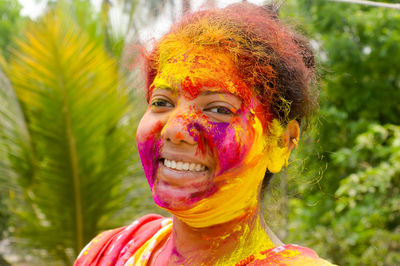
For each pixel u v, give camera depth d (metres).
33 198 3.29
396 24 4.85
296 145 1.36
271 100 1.15
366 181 3.98
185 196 1.10
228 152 1.08
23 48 3.03
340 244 4.31
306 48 1.36
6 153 3.16
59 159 3.14
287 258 1.09
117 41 3.28
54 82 3.03
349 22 4.86
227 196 1.12
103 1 3.38
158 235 1.36
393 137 4.45
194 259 1.19
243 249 1.16
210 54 1.12
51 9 3.13
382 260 4.16
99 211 3.24
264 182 1.31
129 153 3.20
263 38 1.15
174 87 1.12
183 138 1.08
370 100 4.92
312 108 1.40
